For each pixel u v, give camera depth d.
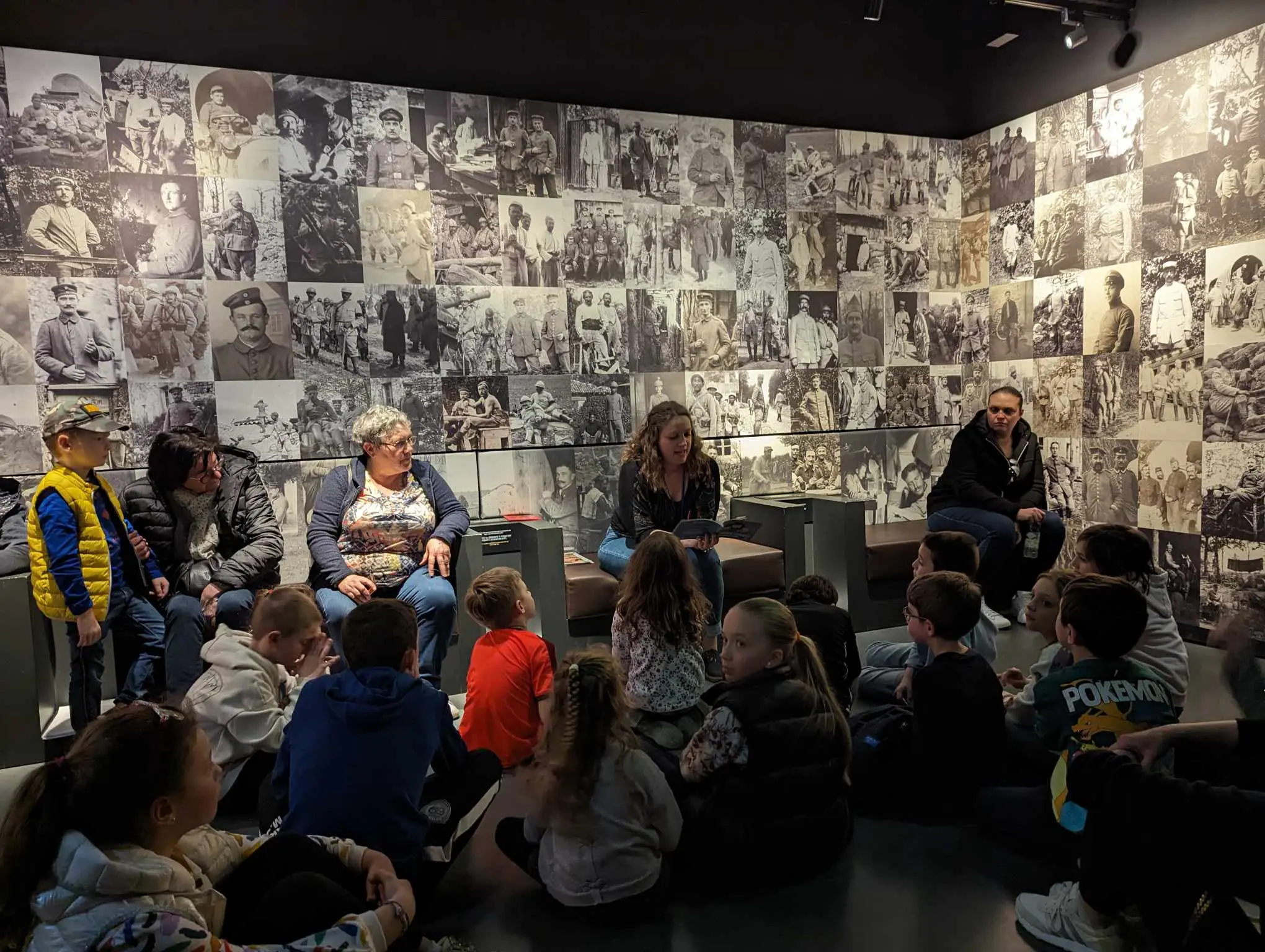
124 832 1.49
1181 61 5.01
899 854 2.72
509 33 5.10
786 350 6.21
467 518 4.37
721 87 5.74
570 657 2.38
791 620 2.61
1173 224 5.13
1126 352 5.48
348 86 4.94
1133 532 3.33
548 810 2.30
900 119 6.34
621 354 5.73
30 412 4.47
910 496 6.62
